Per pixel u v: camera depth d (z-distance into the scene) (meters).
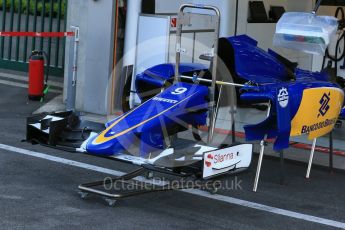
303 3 11.22
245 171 5.94
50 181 6.34
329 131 6.88
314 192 6.47
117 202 5.78
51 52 13.79
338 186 6.73
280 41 7.04
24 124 8.90
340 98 6.77
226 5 9.69
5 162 6.94
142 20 9.39
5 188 6.03
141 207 5.69
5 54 14.34
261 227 5.35
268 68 6.77
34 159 7.12
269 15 10.75
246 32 10.15
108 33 9.48
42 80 10.62
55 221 5.21
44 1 13.52
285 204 6.02
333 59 10.72
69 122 6.16
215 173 5.48
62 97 11.07
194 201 5.95
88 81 9.75
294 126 6.20
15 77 12.88
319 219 5.64
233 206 5.87
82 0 9.72
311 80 6.63
